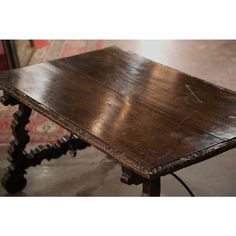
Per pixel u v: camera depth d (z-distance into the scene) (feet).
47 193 8.60
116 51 9.11
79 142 8.86
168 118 6.44
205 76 14.07
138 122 6.30
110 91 7.26
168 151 5.61
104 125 6.19
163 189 8.73
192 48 16.46
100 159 9.75
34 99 6.93
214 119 6.47
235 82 13.61
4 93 7.80
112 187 8.79
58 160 9.70
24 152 8.59
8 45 13.69
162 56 15.66
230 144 5.88
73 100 6.93
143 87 7.45
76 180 9.02
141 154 5.54
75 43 16.76
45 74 7.91
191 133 6.06
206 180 9.05
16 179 8.52
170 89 7.43
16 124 8.14
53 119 6.49
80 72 8.02
